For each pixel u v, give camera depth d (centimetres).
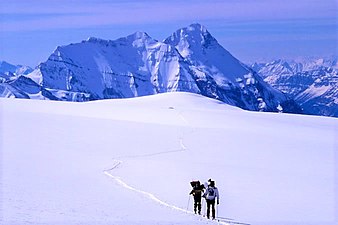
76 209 2197
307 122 12006
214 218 2612
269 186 3634
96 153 4797
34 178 3003
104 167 3966
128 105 13762
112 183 3238
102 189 2922
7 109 9388
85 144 5381
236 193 3328
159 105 15238
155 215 2248
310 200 3198
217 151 5653
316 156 5672
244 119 11300
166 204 2769
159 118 9988
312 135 8606
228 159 5062
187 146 5950
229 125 9506
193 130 7781
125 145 5612
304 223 2533
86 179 3244
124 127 7462
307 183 3853
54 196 2470
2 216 1900
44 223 1834
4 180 2814
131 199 2702
